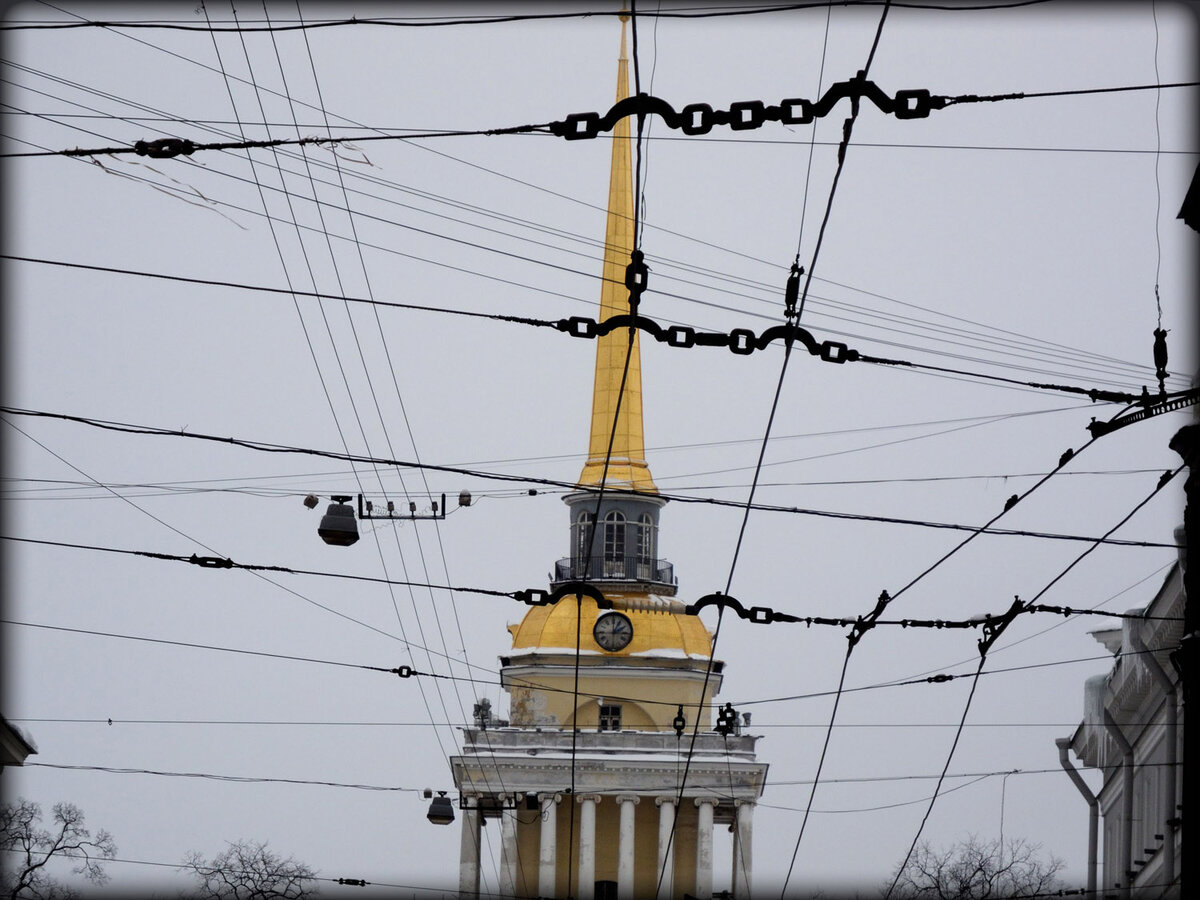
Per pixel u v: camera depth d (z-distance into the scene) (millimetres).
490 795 183250
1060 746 105625
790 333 54188
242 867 159750
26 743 95250
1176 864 86062
